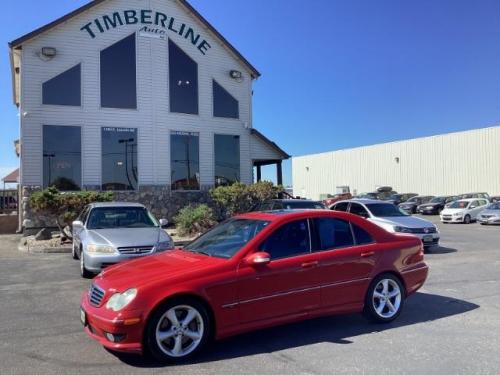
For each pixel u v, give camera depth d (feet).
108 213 37.73
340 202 52.90
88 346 18.49
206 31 76.59
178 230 57.31
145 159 70.59
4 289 29.73
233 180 77.77
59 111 65.82
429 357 16.84
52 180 65.10
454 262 39.50
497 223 86.79
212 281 17.19
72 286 30.58
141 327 16.16
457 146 136.05
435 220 104.01
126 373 15.69
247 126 79.51
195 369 15.96
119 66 69.82
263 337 19.33
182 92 74.18
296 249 19.34
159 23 72.69
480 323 21.17
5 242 58.23
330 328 20.56
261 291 18.02
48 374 15.65
